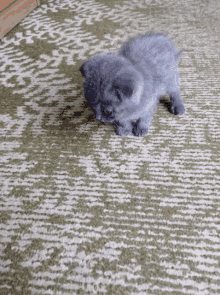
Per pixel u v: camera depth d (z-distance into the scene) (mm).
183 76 1396
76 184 947
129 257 738
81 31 1890
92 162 1023
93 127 1172
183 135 1103
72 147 1089
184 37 1729
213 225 801
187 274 696
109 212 854
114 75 806
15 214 862
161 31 1811
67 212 861
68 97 1336
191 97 1273
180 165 987
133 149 1065
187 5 2166
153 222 820
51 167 1014
